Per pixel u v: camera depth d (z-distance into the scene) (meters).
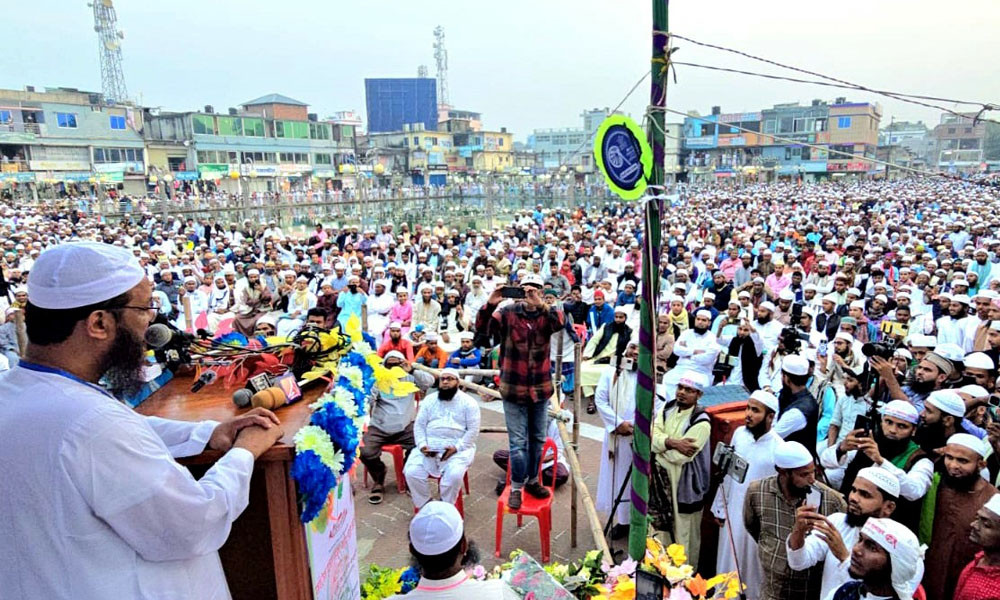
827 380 6.57
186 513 1.60
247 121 53.34
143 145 47.16
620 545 5.52
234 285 13.03
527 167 74.88
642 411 2.54
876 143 66.62
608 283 12.81
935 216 29.62
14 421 1.53
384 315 11.62
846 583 3.34
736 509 4.62
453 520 2.65
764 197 45.44
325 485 2.02
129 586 1.56
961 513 3.91
